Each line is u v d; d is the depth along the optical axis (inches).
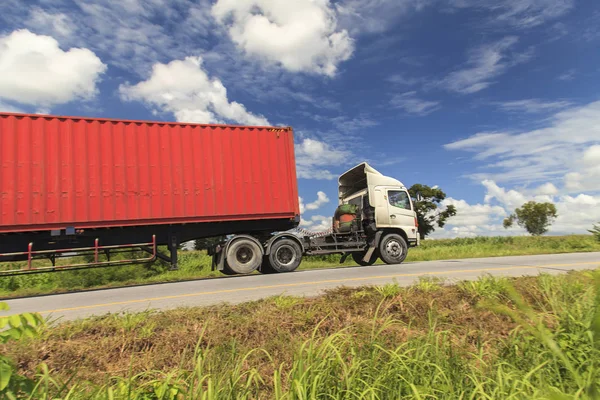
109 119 404.5
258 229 473.7
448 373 122.3
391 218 506.0
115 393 108.2
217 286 334.0
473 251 749.9
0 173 361.1
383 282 317.1
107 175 397.4
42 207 371.6
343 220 508.7
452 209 1534.2
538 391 102.6
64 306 267.9
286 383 130.5
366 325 181.9
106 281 497.7
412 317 198.8
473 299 224.7
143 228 423.5
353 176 557.0
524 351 145.6
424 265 456.4
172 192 420.5
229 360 140.3
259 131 466.6
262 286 318.3
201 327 179.9
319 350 121.1
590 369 76.4
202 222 434.9
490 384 116.7
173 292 312.5
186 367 145.3
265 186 461.1
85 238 404.5
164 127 425.7
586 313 161.5
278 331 177.8
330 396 106.0
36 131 377.1
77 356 154.5
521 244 875.4
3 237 376.2
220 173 442.9
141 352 160.9
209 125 444.1
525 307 59.2
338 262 677.3
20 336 77.1
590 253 601.3
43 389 95.8
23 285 496.1
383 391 112.1
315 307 210.2
